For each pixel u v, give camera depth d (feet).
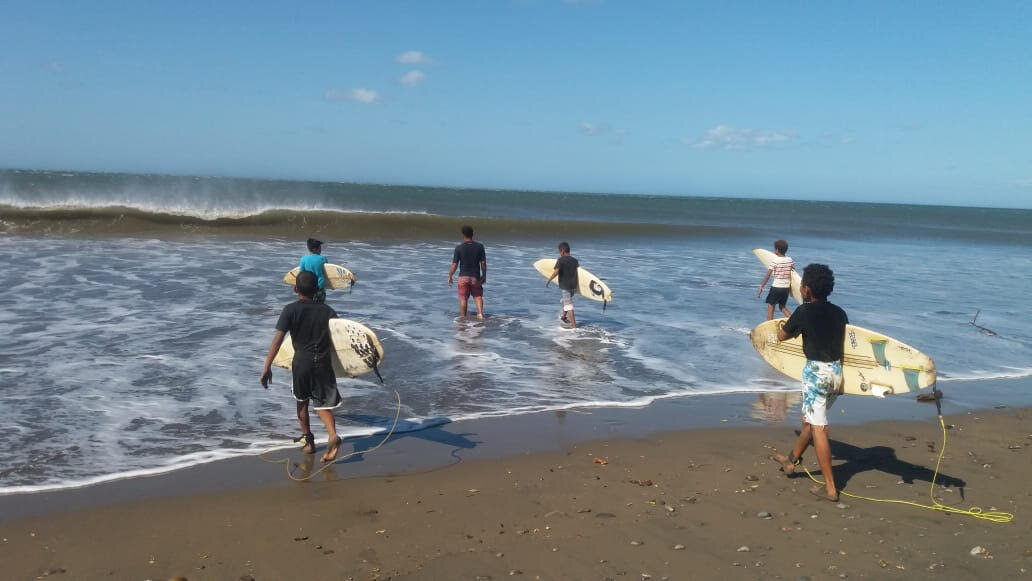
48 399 21.25
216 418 20.42
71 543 13.02
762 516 15.06
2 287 38.65
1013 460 19.12
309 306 17.76
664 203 289.74
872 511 15.48
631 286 50.83
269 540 13.37
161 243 61.67
